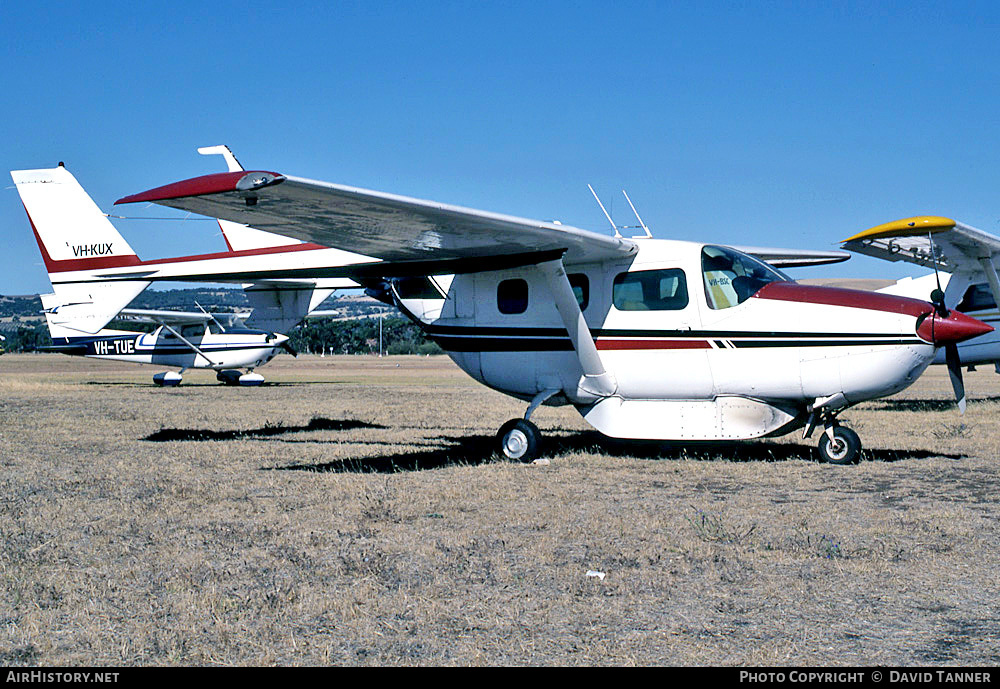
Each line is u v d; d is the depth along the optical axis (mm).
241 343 27094
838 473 7547
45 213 17672
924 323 7492
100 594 4105
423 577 4355
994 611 3773
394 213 7055
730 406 8336
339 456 9117
